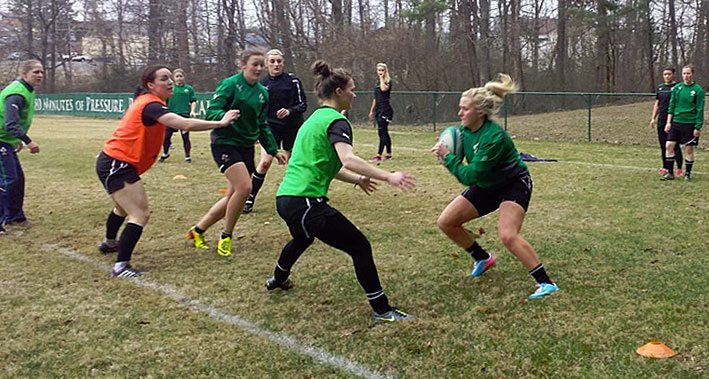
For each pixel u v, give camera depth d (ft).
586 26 102.89
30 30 160.25
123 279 16.65
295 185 13.28
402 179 12.26
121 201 16.99
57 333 13.14
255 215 24.34
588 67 113.70
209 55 138.62
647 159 40.68
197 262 18.17
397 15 108.78
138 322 13.67
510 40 107.14
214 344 12.54
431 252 18.76
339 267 17.34
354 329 13.17
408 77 104.06
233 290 15.70
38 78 22.12
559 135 57.36
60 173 35.73
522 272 16.66
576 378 10.93
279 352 12.15
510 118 67.67
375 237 20.67
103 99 100.94
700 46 113.09
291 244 14.88
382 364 11.59
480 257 16.35
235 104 19.19
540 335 12.66
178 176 33.99
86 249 19.76
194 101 42.42
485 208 15.44
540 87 112.68
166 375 11.32
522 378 10.96
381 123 40.73
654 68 115.03
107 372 11.46
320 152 13.19
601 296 14.71
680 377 10.86
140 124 16.70
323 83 13.48
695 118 30.48
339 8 116.57
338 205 25.98
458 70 106.93
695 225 21.42
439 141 14.67
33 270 17.51
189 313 14.20
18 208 23.22
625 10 98.73
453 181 31.89
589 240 19.70
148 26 145.18
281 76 26.37
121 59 151.33
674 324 13.03
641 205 24.97
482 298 14.83
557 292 14.96
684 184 29.86
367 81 103.30
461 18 106.32
